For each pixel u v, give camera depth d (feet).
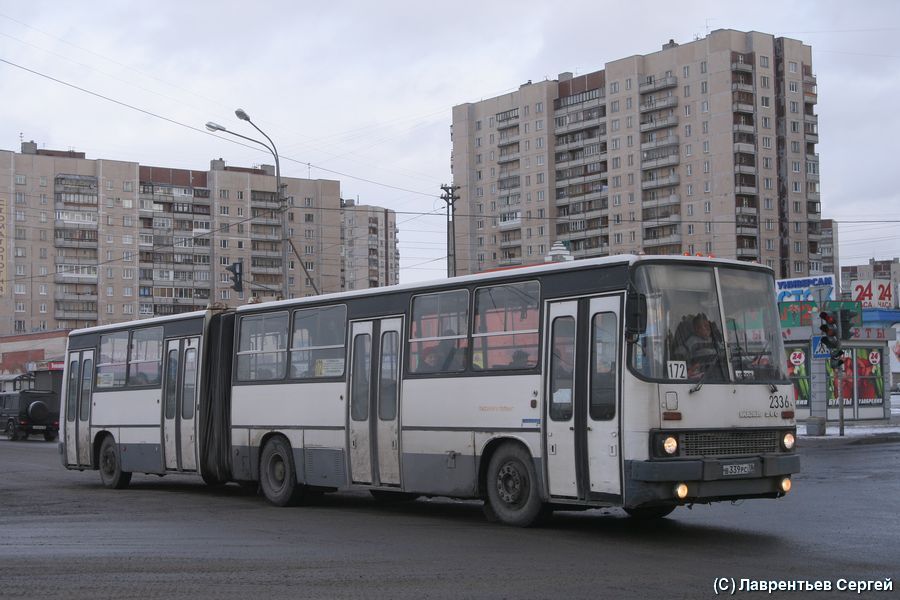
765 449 40.11
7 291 354.13
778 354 41.47
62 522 48.26
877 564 32.42
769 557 34.12
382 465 49.65
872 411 145.18
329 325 53.93
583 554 35.24
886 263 547.90
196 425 62.54
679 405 38.11
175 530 44.24
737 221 344.08
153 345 67.77
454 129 433.89
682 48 359.46
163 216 381.81
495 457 44.04
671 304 39.06
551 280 42.22
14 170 358.84
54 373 167.94
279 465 56.49
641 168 368.07
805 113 361.92
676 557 34.35
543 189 398.62
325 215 401.70
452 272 193.16
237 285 115.85
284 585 29.76
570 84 394.93
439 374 46.96
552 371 41.60
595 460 39.24
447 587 29.12
